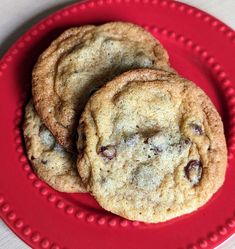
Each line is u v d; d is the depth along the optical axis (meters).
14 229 0.17
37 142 0.19
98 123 0.16
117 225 0.17
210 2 0.23
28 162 0.19
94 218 0.17
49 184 0.18
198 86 0.19
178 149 0.16
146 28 0.21
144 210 0.16
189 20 0.21
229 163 0.18
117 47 0.19
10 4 0.23
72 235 0.17
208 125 0.17
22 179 0.18
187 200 0.16
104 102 0.17
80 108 0.18
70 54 0.19
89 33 0.19
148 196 0.16
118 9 0.22
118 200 0.16
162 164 0.16
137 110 0.17
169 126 0.17
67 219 0.18
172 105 0.17
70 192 0.18
